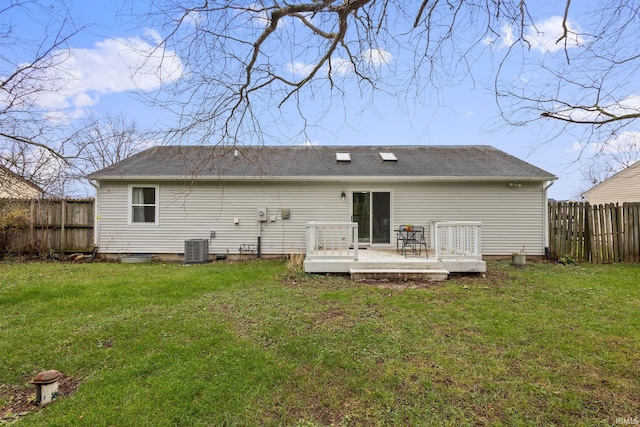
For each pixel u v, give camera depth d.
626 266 8.21
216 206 9.77
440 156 11.23
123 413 2.38
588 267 8.09
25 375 2.95
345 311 4.58
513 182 9.54
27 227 9.70
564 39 2.90
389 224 9.75
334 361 3.14
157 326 3.98
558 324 4.05
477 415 2.38
